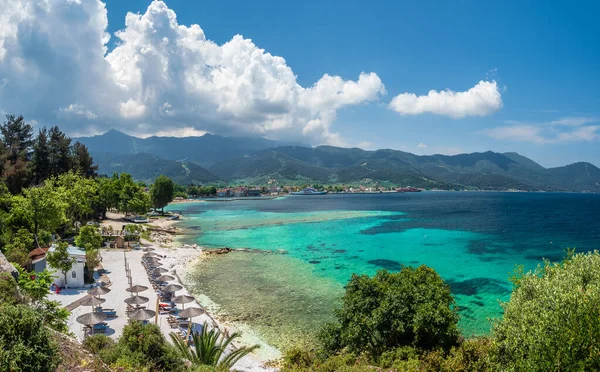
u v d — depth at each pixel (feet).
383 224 378.94
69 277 143.33
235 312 130.31
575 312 54.85
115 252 216.13
